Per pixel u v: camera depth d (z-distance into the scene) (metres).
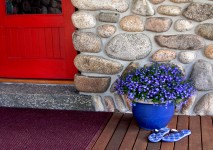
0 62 4.11
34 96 3.71
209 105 3.38
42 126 3.28
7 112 3.65
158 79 2.99
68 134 3.10
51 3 3.84
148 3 3.30
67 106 3.68
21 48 4.02
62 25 3.85
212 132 3.05
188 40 3.31
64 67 3.95
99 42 3.46
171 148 2.79
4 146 2.90
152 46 3.40
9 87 3.96
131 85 3.00
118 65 3.46
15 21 3.97
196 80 3.35
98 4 3.38
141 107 3.05
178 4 3.29
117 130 3.15
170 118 3.13
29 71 4.05
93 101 3.62
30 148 2.86
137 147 2.82
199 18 3.26
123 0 3.34
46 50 3.96
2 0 3.96
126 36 3.40
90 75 3.58
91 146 2.86
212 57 3.31
